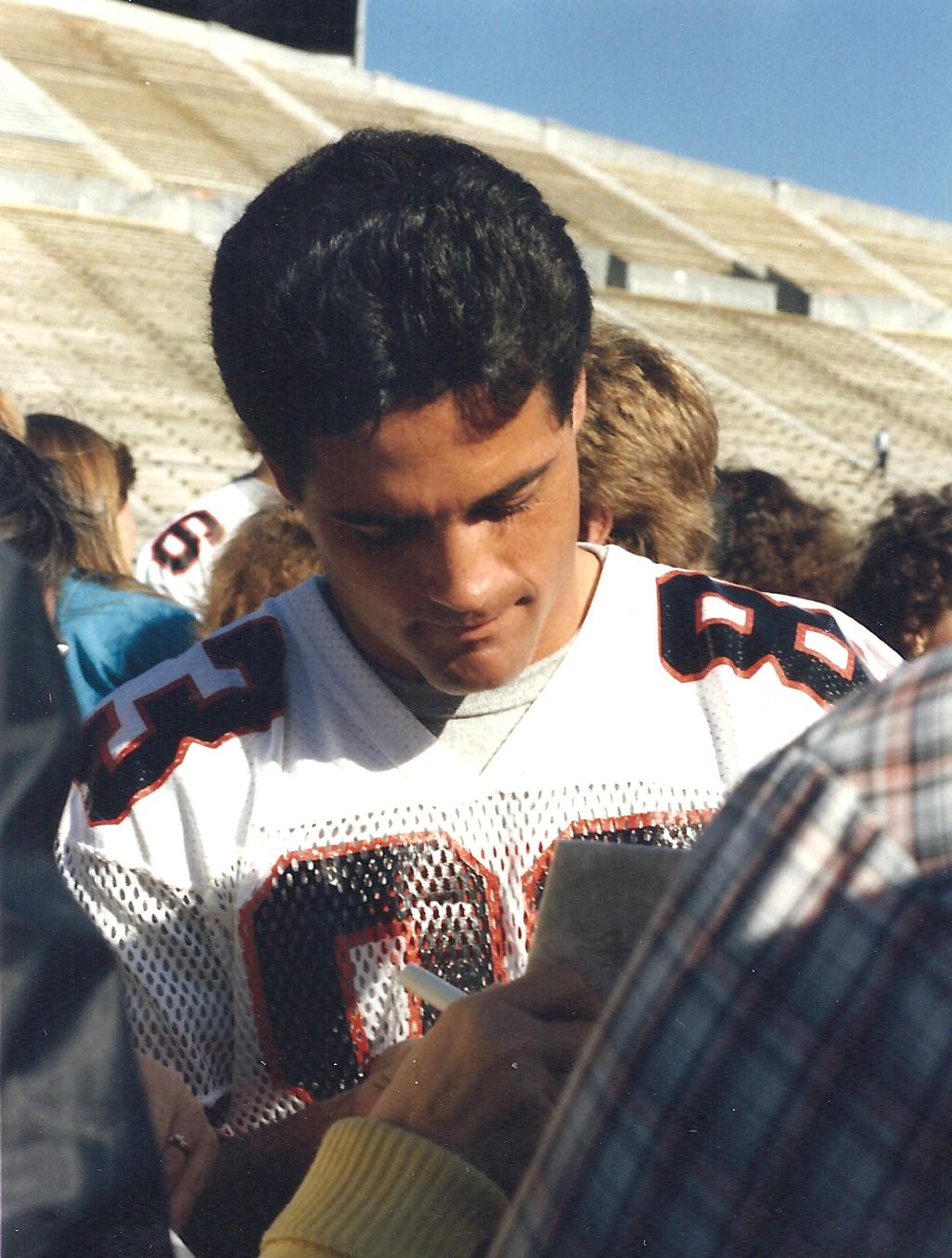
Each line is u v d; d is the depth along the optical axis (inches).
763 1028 24.7
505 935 51.4
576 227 1209.4
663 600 56.7
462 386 41.8
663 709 54.2
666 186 1382.9
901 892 24.0
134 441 679.7
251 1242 48.1
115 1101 27.7
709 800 53.3
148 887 51.3
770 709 55.1
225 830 51.8
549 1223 27.1
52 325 793.6
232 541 89.7
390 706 52.7
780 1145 24.6
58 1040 27.2
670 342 1018.1
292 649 55.1
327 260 42.3
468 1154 36.2
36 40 1248.2
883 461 874.8
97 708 55.3
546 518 45.6
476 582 44.6
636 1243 25.7
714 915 25.5
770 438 904.9
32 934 27.0
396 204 42.8
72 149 1060.5
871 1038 24.0
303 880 51.1
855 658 58.1
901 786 24.5
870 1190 24.2
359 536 45.4
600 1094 26.8
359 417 42.2
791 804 25.1
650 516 67.5
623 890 38.6
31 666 28.5
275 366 43.6
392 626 47.3
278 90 1280.8
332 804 52.1
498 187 44.1
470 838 51.8
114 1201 27.1
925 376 1075.9
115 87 1190.9
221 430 709.9
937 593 89.7
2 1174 26.3
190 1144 48.1
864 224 1443.2
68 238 904.9
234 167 1093.8
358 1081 50.9
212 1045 51.9
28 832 27.8
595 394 66.3
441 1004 42.4
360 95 1342.3
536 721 52.8
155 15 1315.2
